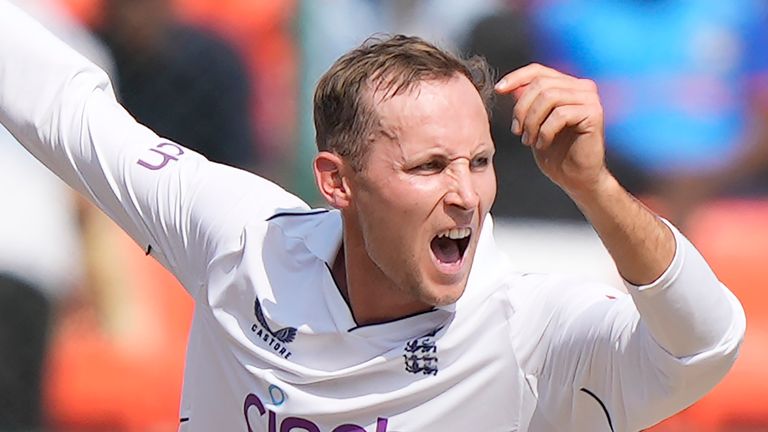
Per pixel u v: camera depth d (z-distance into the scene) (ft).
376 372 30.14
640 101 71.92
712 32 72.38
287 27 71.41
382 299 30.12
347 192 29.86
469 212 28.22
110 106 36.73
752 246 69.97
